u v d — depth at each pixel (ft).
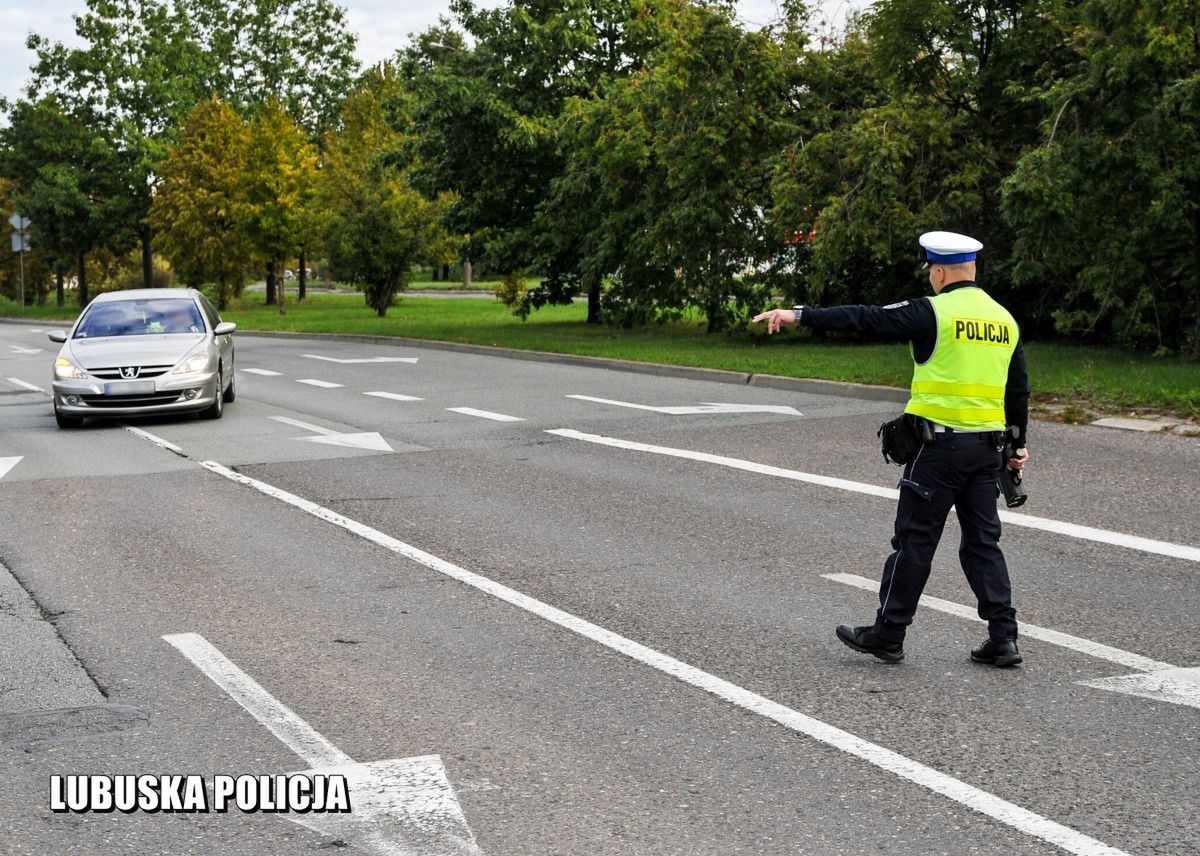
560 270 113.91
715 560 26.35
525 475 37.22
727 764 15.51
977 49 71.46
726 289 87.92
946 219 70.85
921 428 19.07
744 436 43.73
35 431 51.01
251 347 103.19
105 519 32.17
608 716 17.30
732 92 82.64
